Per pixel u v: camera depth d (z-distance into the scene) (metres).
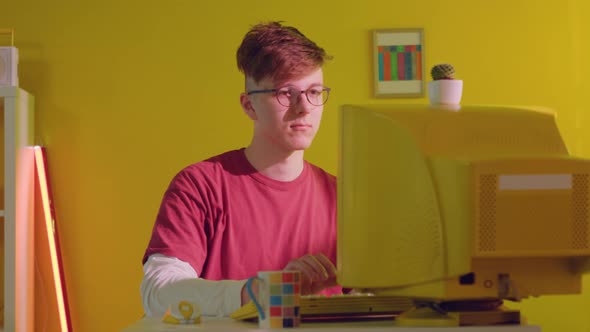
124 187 3.59
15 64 3.36
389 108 1.42
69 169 3.59
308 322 1.47
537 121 1.41
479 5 3.65
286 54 2.25
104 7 3.62
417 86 3.61
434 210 1.32
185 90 3.61
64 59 3.61
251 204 2.34
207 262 2.28
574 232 1.30
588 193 1.31
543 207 1.29
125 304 3.58
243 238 2.31
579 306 3.57
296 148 2.31
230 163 2.38
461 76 3.64
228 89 3.61
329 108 3.60
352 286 1.44
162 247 2.12
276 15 3.62
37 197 3.54
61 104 3.60
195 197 2.26
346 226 1.46
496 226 1.27
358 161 1.43
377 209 1.40
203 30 3.62
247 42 2.32
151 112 3.61
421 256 1.34
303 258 1.72
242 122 3.61
